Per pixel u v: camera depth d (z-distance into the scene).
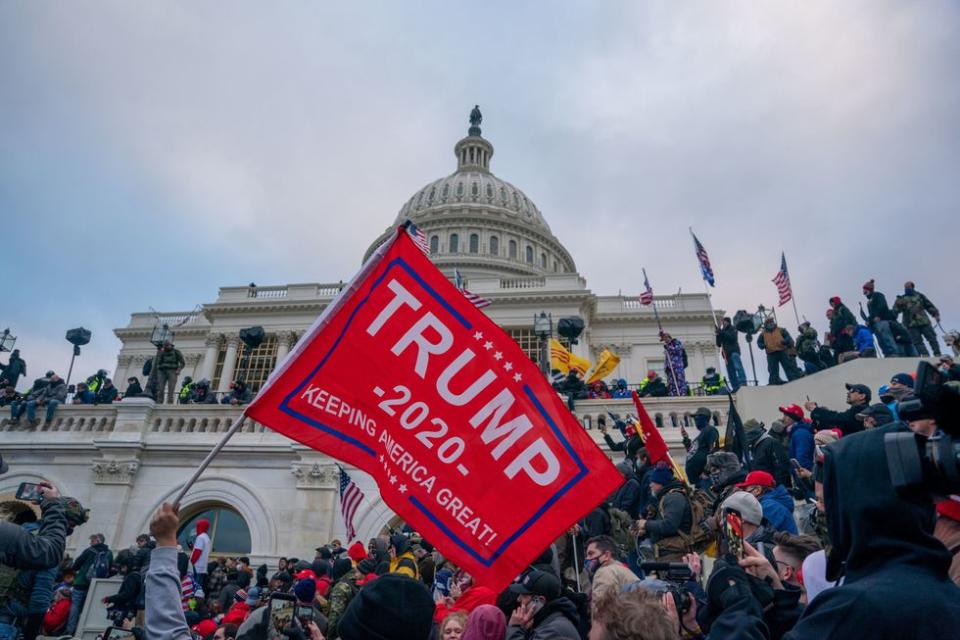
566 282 49.84
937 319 17.80
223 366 49.59
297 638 5.17
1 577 5.83
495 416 4.37
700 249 25.95
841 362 17.09
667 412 19.70
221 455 20.64
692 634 3.76
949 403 1.84
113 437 20.98
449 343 4.50
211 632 9.95
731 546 3.81
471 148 100.94
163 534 3.58
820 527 6.19
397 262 4.64
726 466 6.33
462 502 4.21
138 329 58.34
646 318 52.53
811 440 10.34
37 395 22.72
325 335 4.47
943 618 1.82
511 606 5.59
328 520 19.30
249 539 19.97
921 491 1.89
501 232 78.88
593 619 3.31
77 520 5.84
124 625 10.20
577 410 20.16
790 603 3.49
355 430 4.32
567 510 4.15
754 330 21.72
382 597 3.28
